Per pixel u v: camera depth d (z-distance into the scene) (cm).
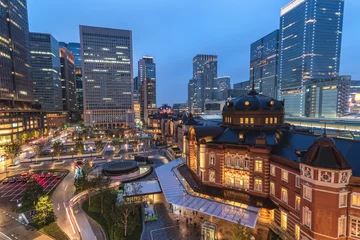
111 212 4159
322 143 3014
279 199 3994
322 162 2916
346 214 2895
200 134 5403
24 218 4606
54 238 3922
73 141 14662
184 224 4381
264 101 5428
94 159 9925
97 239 3888
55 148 9944
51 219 4572
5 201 5491
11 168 8538
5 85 13200
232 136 5153
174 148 11088
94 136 16462
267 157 4241
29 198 4881
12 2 14112
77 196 5666
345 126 11494
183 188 5112
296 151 3797
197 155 5456
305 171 3108
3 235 4022
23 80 15388
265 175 4275
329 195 2862
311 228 3027
